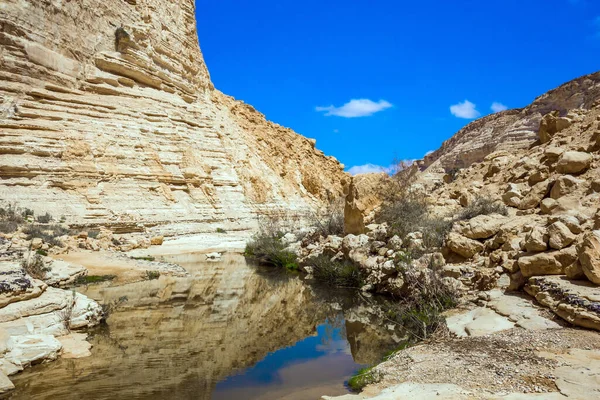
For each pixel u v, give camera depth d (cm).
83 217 2564
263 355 849
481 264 1098
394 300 1247
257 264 2100
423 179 3634
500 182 1830
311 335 989
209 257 2252
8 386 658
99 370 748
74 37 3167
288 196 4844
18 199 2400
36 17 2909
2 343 755
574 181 1272
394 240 1406
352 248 1552
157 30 4025
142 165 3164
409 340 909
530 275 907
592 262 784
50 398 634
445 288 1034
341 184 6612
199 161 3691
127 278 1573
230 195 3844
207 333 992
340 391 664
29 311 869
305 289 1501
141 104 3481
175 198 3294
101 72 3344
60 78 2998
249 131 5253
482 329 779
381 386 625
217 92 5325
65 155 2730
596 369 550
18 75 2777
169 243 2812
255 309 1228
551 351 627
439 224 1396
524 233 1107
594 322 678
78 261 1778
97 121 3070
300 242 2189
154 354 840
